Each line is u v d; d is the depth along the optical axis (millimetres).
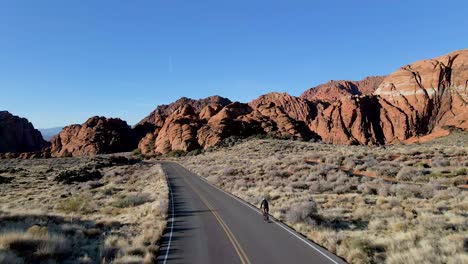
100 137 170375
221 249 15422
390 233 16797
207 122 137500
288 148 84625
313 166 48094
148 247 15945
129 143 182625
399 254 12523
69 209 27875
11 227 18094
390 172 39156
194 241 17172
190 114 150375
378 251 14234
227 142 111875
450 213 19703
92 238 18641
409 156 48656
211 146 113375
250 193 33969
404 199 25828
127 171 70125
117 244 16875
